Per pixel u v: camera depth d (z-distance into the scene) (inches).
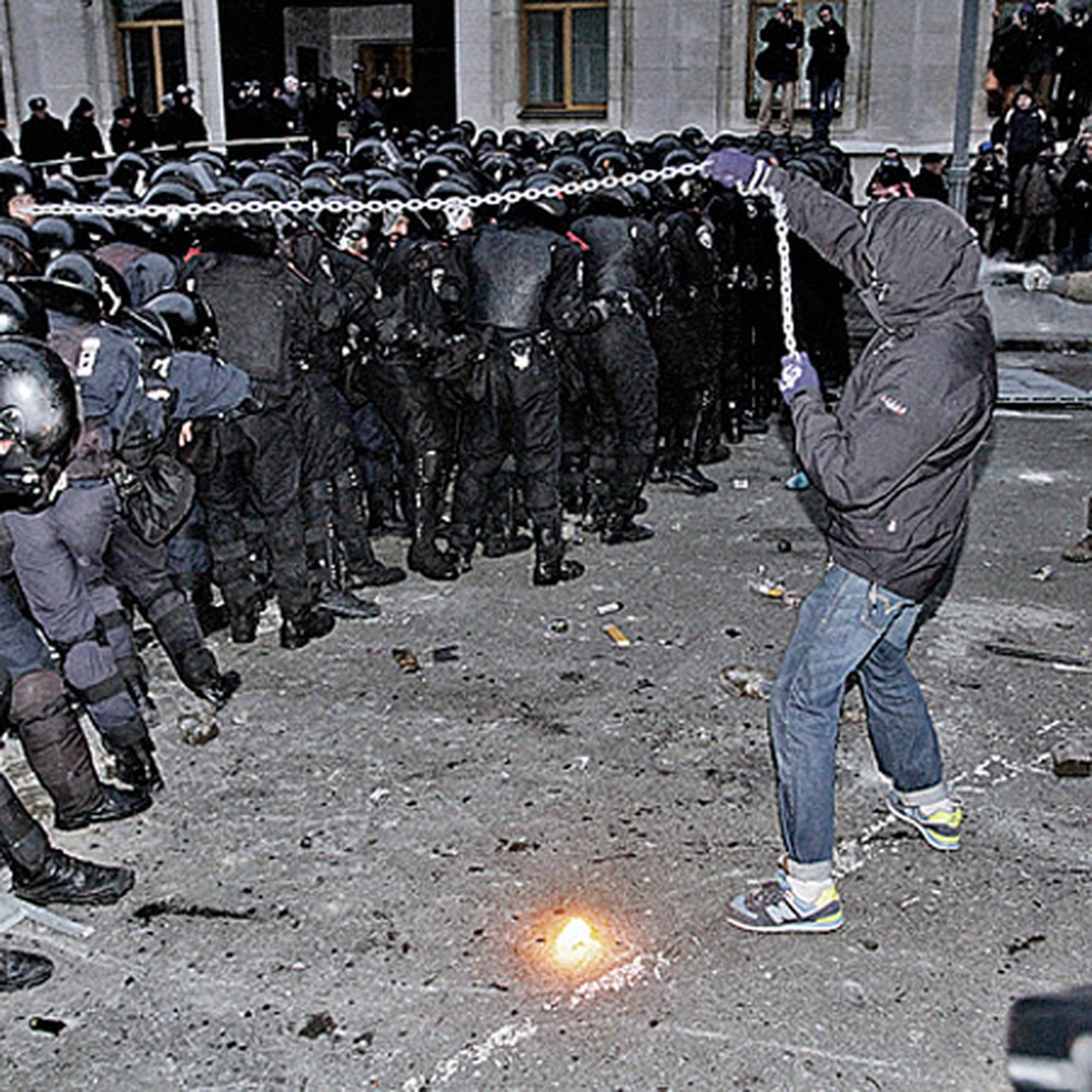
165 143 702.5
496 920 139.6
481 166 322.7
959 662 207.5
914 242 119.7
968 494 128.3
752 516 290.5
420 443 238.2
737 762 175.3
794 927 135.5
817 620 129.1
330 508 236.7
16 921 139.3
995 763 173.8
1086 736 181.2
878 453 118.4
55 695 149.7
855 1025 122.5
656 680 201.9
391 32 960.3
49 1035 122.0
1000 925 137.9
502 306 225.8
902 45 757.3
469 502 247.0
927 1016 123.6
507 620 227.8
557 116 834.2
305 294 199.3
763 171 135.6
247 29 874.1
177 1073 117.0
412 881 147.1
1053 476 321.7
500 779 170.4
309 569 222.1
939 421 118.4
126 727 160.9
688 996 126.9
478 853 152.9
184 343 170.6
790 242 354.9
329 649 214.4
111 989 128.6
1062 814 160.9
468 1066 117.6
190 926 138.6
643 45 805.2
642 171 327.3
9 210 233.5
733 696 196.1
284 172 289.6
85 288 156.1
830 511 128.6
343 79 974.4
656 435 269.7
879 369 122.2
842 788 167.5
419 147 467.8
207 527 211.0
